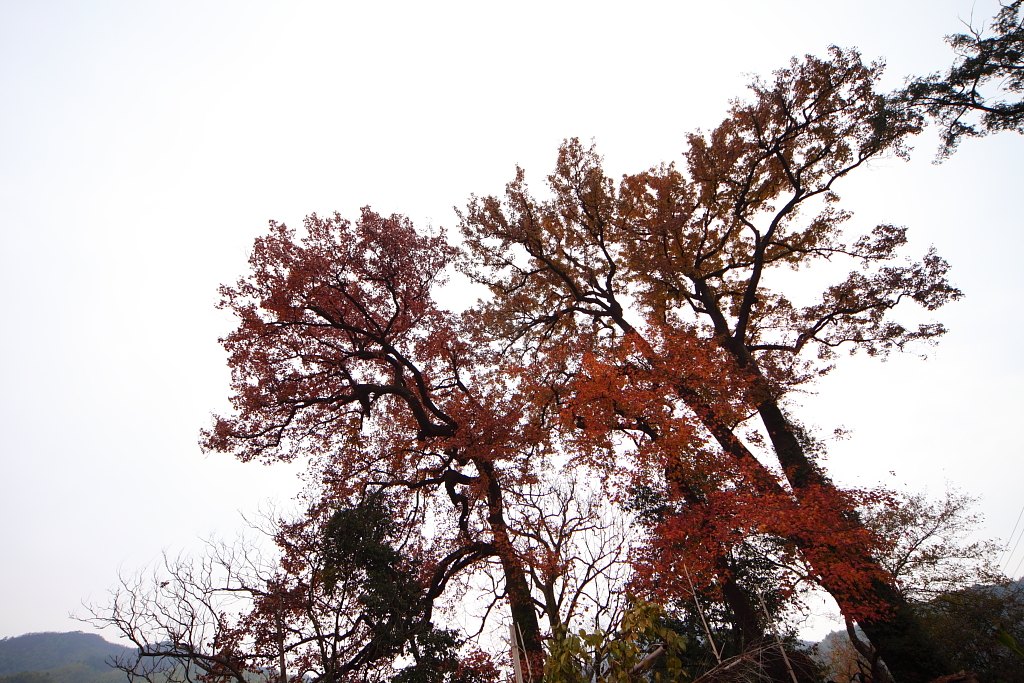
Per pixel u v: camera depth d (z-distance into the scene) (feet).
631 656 19.97
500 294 73.67
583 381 51.06
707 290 66.03
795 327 61.87
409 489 57.36
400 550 52.80
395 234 63.93
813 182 62.69
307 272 59.26
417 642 45.21
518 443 55.67
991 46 42.22
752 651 19.65
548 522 48.55
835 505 41.24
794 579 42.27
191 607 41.68
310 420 60.23
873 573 38.99
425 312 69.82
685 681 22.41
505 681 44.88
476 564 54.03
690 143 64.23
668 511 47.73
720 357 51.96
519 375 56.75
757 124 61.05
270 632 41.27
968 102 45.78
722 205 66.03
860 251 59.82
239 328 59.11
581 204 70.54
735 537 40.68
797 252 64.59
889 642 38.27
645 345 51.67
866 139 57.00
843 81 58.29
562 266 74.33
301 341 62.64
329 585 45.37
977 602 44.55
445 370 68.18
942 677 35.22
